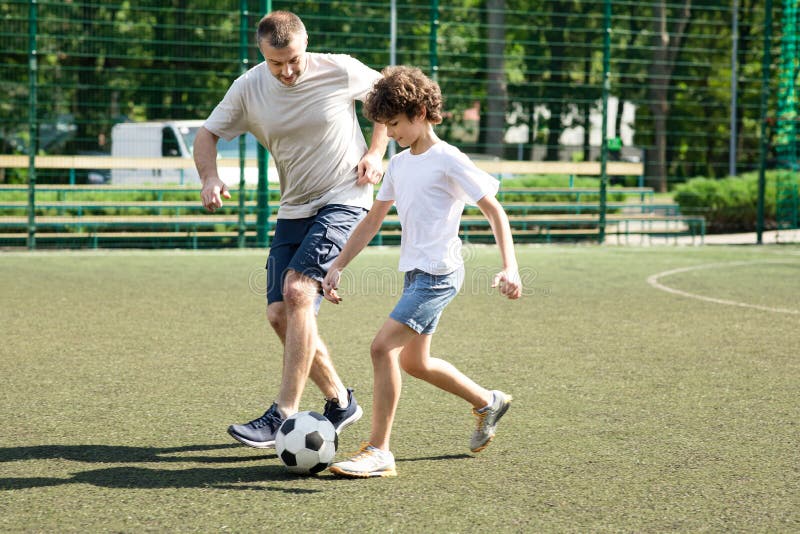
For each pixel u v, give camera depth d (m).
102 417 6.33
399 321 5.19
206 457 5.49
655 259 17.39
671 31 36.34
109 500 4.71
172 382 7.37
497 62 30.55
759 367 8.15
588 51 34.03
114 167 19.00
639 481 5.06
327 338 9.33
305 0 25.11
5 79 24.45
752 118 36.84
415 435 5.95
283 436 5.14
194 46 26.22
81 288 12.72
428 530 4.31
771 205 23.39
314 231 5.98
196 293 12.41
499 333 9.72
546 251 18.72
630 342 9.28
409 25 28.98
